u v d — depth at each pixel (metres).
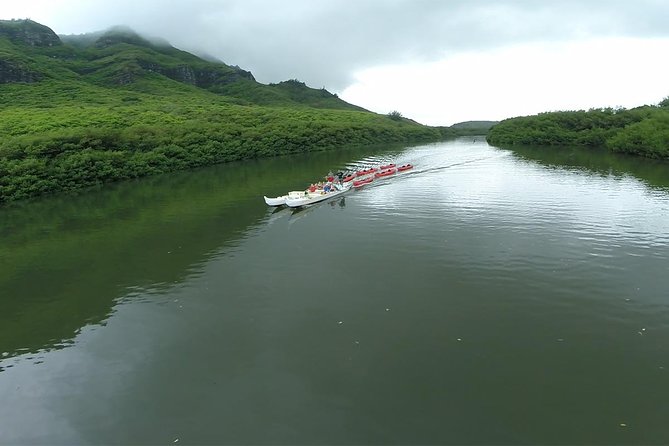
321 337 23.23
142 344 23.69
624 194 52.09
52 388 20.56
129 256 37.34
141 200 59.75
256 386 19.69
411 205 49.31
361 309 25.91
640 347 21.47
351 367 20.64
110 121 99.69
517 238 36.62
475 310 25.28
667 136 79.06
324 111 189.75
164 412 18.52
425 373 20.00
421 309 25.59
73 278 33.31
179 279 31.83
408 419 17.31
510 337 22.55
